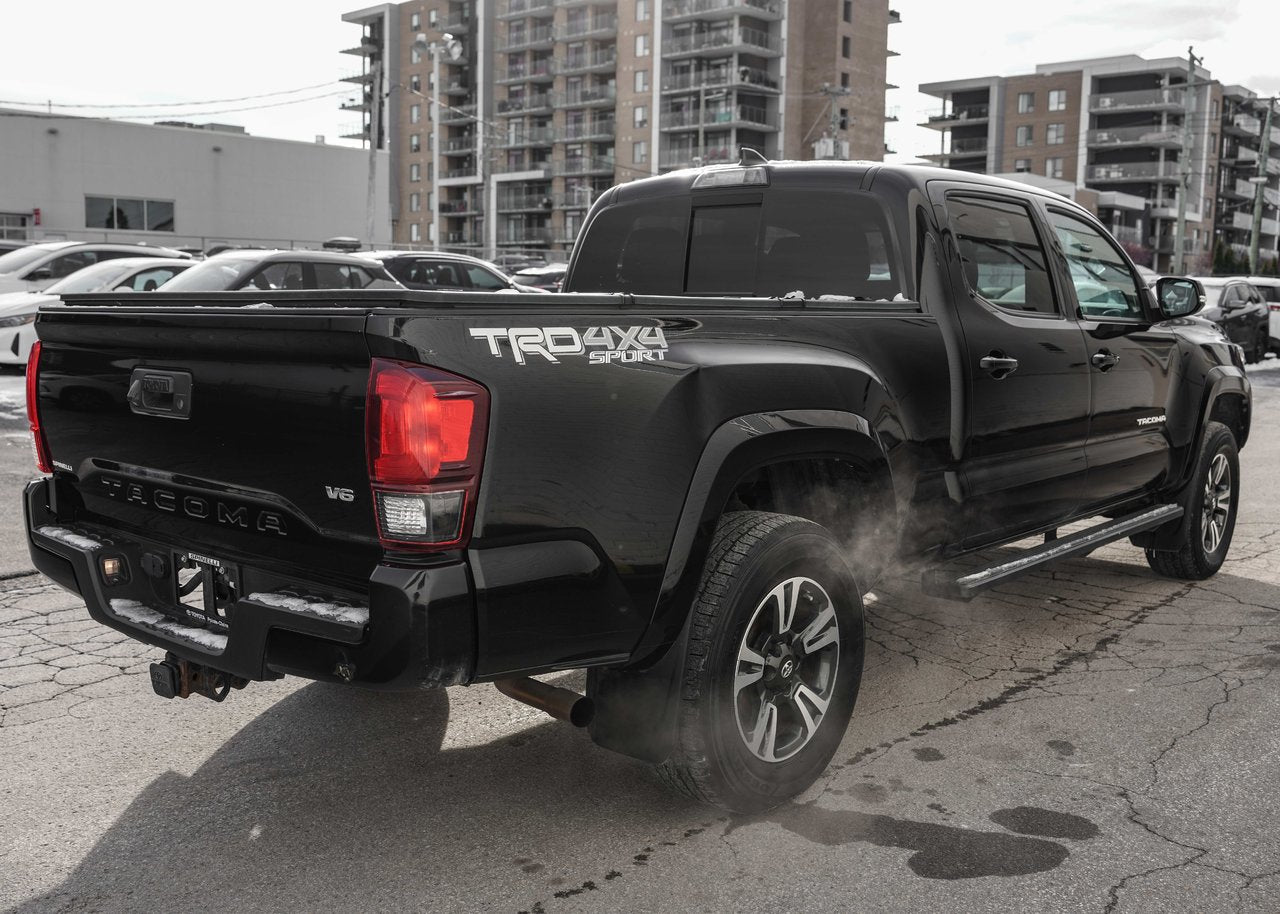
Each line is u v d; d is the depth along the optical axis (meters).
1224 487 5.84
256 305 2.79
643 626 2.82
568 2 90.69
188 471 2.92
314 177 56.78
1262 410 13.97
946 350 3.79
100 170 50.03
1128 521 5.01
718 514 2.94
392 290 2.47
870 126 85.44
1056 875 2.83
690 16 82.50
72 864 2.92
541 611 2.62
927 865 2.88
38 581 5.64
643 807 3.24
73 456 3.29
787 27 81.50
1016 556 4.32
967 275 4.02
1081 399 4.51
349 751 3.65
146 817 3.19
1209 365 5.55
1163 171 92.75
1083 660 4.51
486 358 2.51
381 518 2.47
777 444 3.09
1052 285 4.50
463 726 3.87
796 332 3.27
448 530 2.47
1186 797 3.27
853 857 2.93
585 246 4.82
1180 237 50.09
